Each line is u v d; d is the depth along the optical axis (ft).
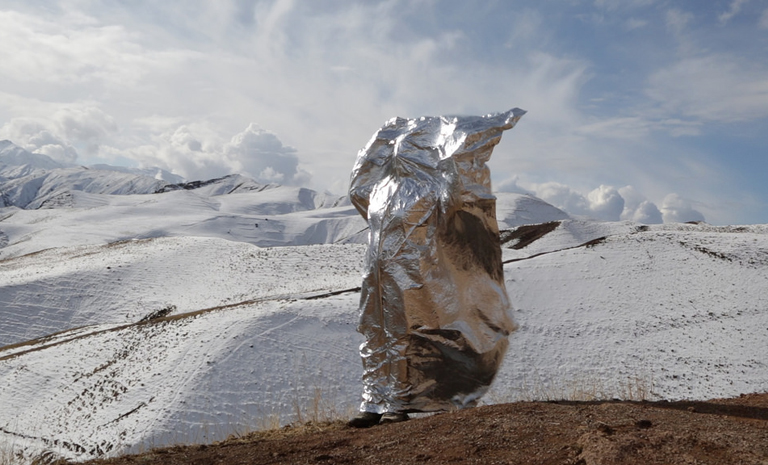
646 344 97.50
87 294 173.17
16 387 101.40
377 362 24.30
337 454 15.98
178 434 76.33
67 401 94.22
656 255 137.08
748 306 109.70
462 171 23.49
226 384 89.30
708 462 12.30
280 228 593.42
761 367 86.43
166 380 92.73
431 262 23.47
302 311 111.86
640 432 14.30
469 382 23.67
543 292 119.85
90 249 231.09
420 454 14.94
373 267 24.45
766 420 17.48
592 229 266.16
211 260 199.82
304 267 185.68
